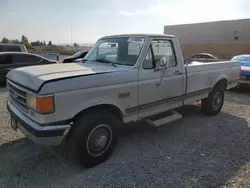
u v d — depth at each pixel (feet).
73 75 10.34
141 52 12.88
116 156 12.44
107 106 11.84
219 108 19.88
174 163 11.82
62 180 10.30
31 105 9.93
